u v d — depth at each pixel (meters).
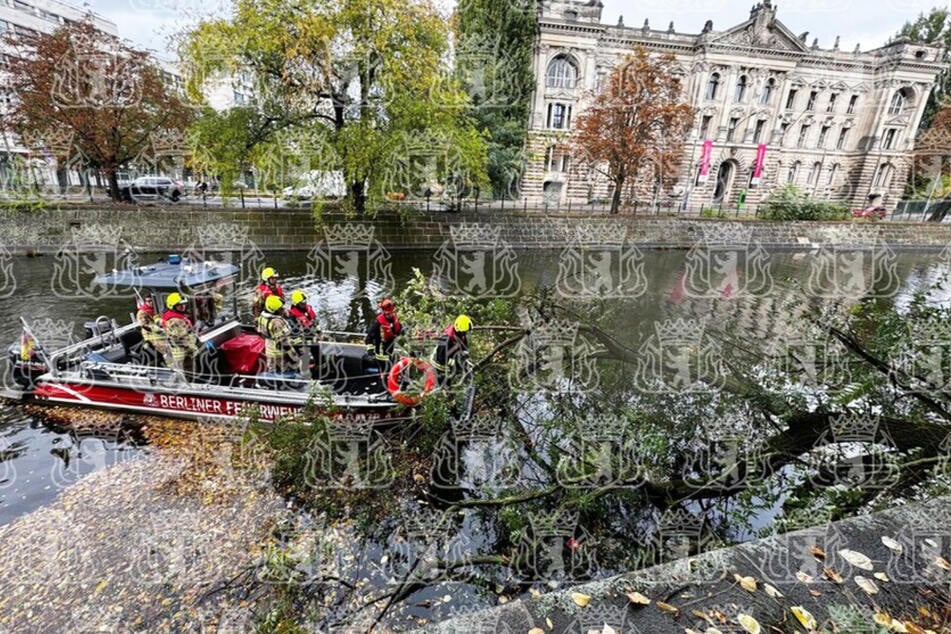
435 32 16.16
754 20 35.28
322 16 14.44
